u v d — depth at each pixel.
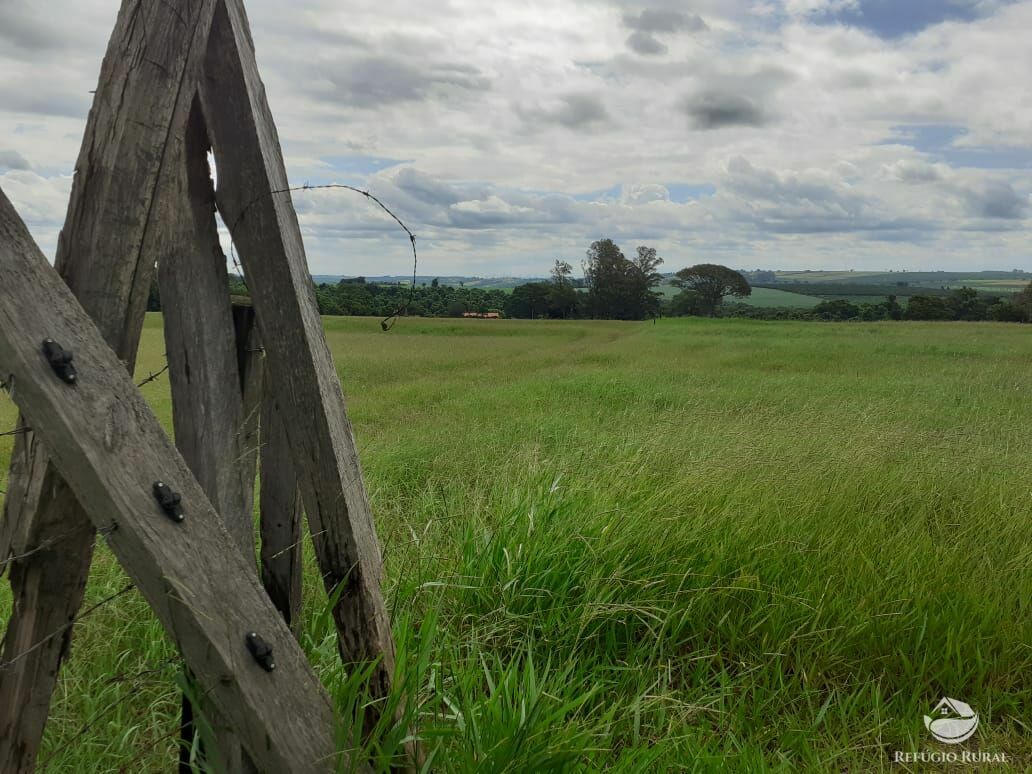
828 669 3.18
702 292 118.69
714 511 4.12
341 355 28.11
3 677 1.57
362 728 1.88
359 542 1.87
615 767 2.27
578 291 125.06
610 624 3.29
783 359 23.73
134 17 1.46
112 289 1.48
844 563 3.81
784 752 2.71
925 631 3.31
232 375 1.83
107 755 2.28
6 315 1.29
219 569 1.54
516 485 4.78
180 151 1.56
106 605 3.10
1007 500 5.16
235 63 1.66
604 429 8.95
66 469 1.38
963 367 19.78
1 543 1.56
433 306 100.06
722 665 3.08
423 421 10.89
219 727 1.77
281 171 1.80
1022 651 3.26
